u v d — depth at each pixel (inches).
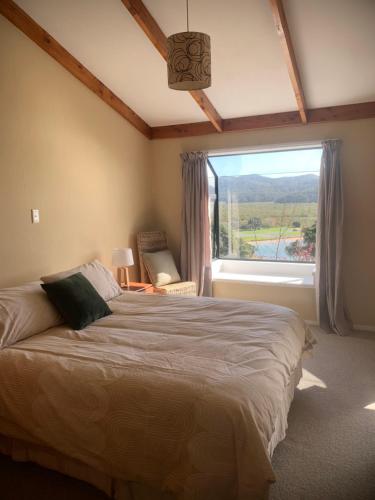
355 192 160.4
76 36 127.1
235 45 126.9
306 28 116.0
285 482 77.1
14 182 117.4
